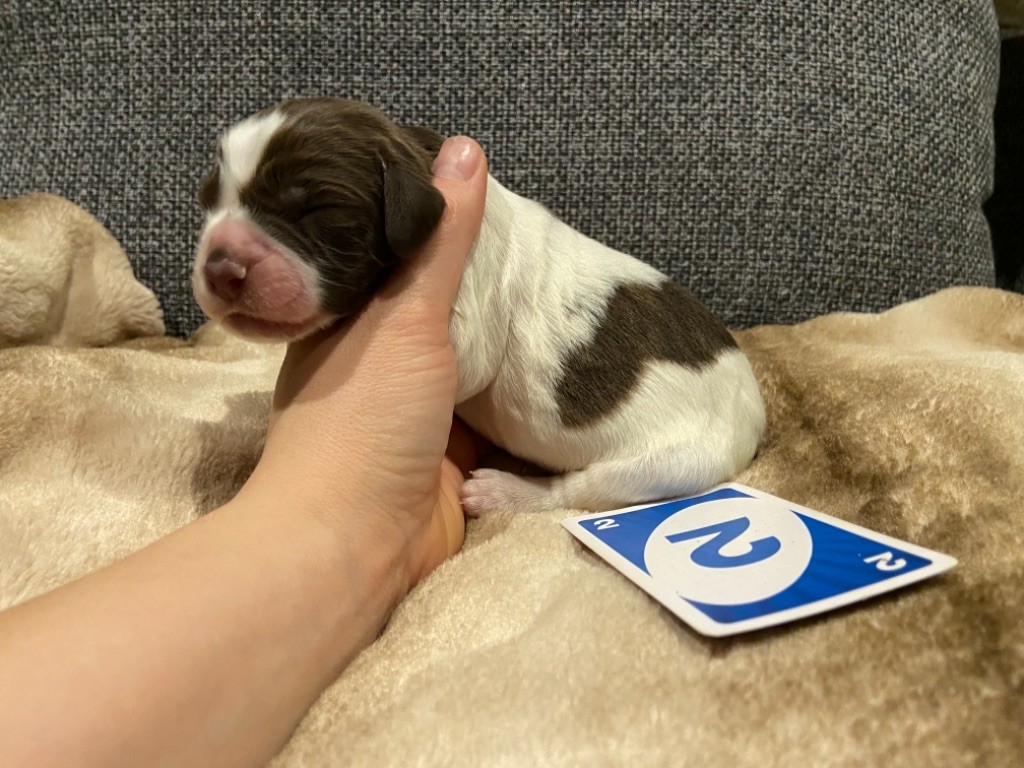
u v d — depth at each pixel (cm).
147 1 37
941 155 39
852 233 39
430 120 38
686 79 38
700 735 14
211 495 23
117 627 13
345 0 37
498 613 18
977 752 13
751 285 39
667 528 21
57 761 12
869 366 29
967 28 40
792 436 27
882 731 13
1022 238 53
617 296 26
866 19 38
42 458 22
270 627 15
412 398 20
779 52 38
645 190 38
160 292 38
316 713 16
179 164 38
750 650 15
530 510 26
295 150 20
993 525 19
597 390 25
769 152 38
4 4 38
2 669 12
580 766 13
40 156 38
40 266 32
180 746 13
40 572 19
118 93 38
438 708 15
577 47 38
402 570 20
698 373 26
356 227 21
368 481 19
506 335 25
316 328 21
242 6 37
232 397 27
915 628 15
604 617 17
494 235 25
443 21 37
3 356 27
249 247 20
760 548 19
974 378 26
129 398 25
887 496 21
